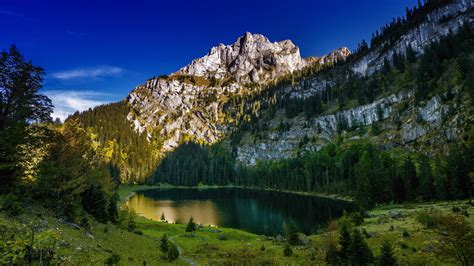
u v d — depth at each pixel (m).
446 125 155.38
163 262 44.38
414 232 52.22
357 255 37.59
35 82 42.69
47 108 45.19
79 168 59.94
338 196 169.00
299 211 133.00
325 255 48.16
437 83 190.38
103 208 62.44
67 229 36.88
